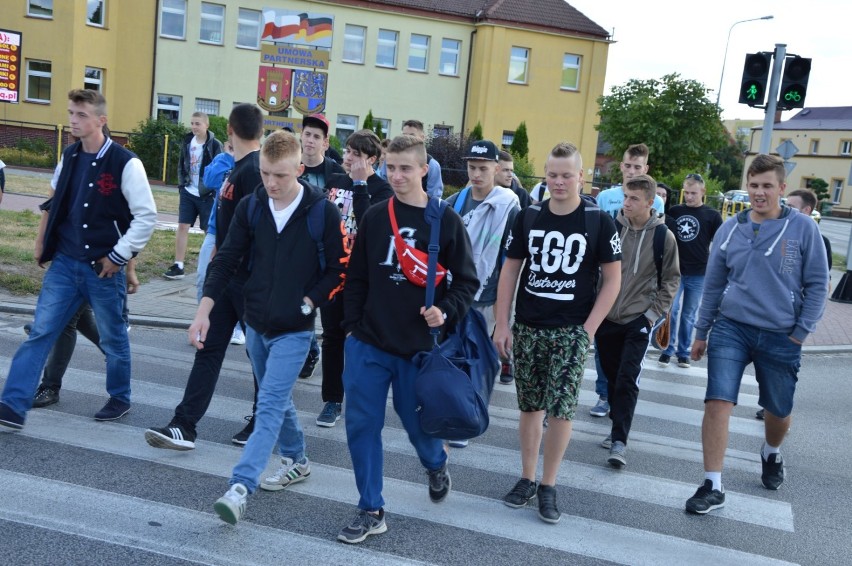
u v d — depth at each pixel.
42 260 5.30
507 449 5.87
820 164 73.12
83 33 31.08
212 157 10.91
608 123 32.25
